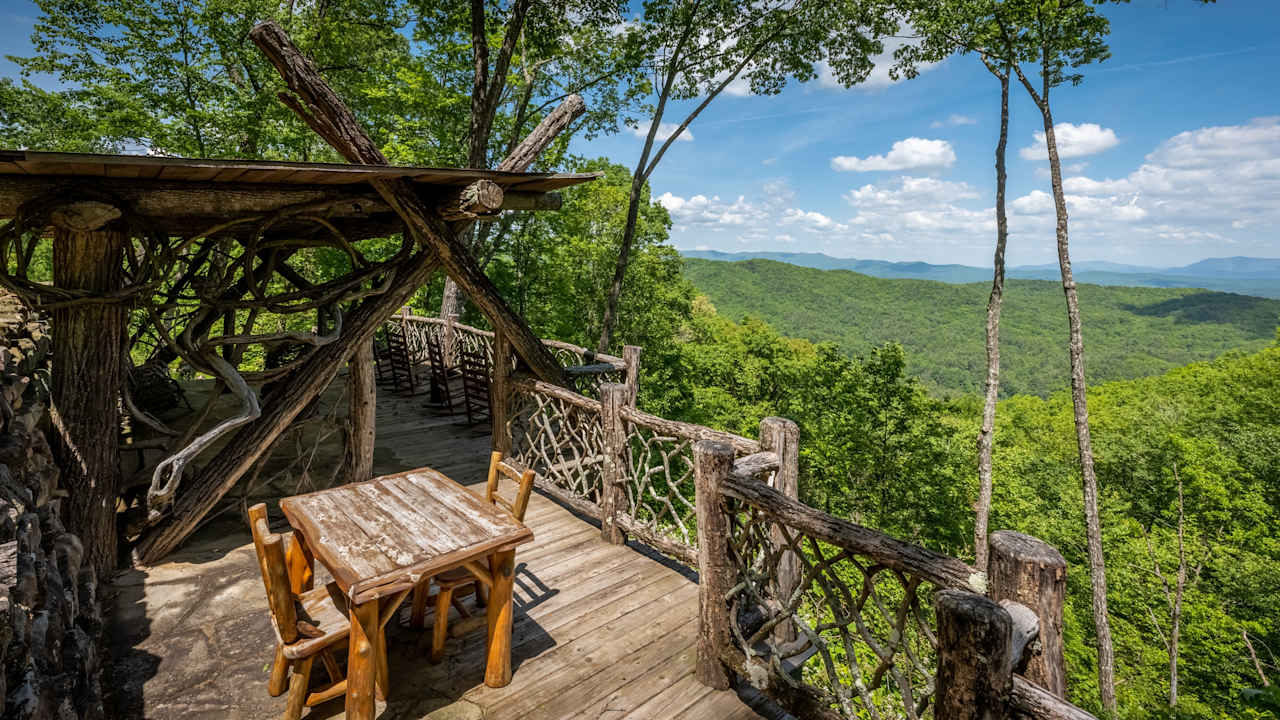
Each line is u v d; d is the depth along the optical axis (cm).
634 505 365
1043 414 3856
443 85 1278
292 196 334
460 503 248
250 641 262
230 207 310
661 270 2572
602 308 2342
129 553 326
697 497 238
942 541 2023
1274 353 2714
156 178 283
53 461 285
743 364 3200
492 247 1719
